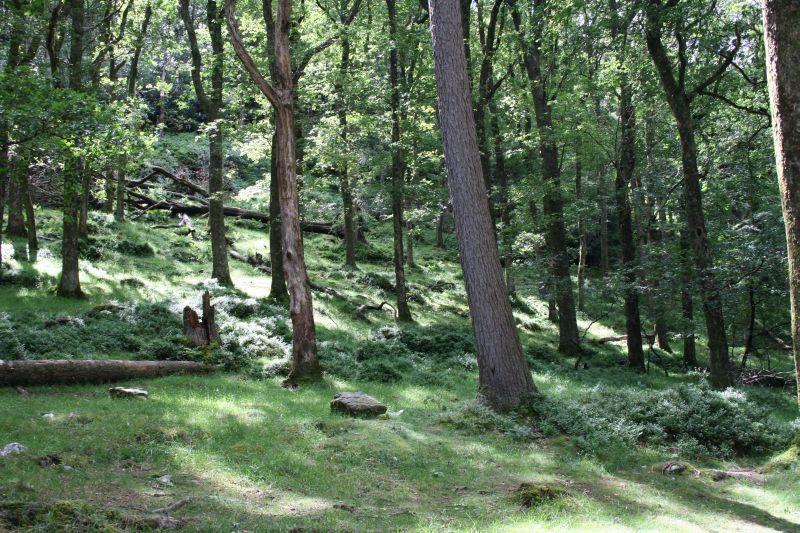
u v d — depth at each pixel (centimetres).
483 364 1166
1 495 528
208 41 2798
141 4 2586
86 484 607
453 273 3391
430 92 2248
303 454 810
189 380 1352
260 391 1295
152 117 4728
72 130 1204
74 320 1628
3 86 1141
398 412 1138
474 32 2948
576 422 1064
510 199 2636
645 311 2264
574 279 3831
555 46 2128
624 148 2181
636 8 1606
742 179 2058
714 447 1027
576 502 699
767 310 1973
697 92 1722
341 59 2577
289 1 1456
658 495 784
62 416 881
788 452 941
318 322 2172
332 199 3516
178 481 659
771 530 668
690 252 1878
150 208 3425
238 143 2402
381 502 669
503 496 713
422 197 2584
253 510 590
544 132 2262
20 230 2552
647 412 1123
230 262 2881
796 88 801
